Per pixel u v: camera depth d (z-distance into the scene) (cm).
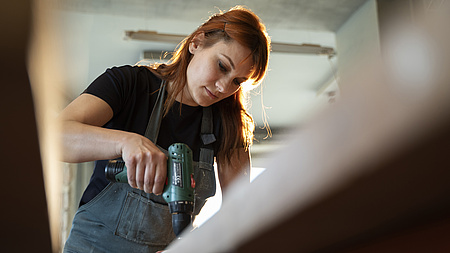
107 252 141
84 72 620
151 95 151
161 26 579
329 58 639
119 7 534
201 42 151
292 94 782
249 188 13
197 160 156
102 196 142
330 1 536
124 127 146
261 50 151
